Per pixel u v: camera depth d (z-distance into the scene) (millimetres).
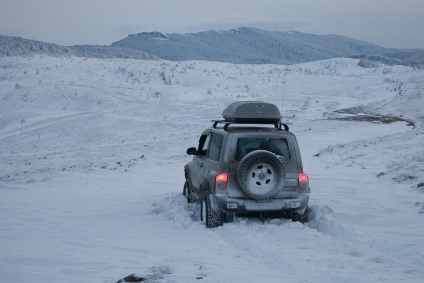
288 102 87375
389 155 19734
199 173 9617
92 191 13914
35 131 56438
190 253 6547
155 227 8750
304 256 6090
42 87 128000
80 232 8258
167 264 5879
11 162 28125
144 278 5184
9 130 65250
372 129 37406
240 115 8844
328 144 27984
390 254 6180
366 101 83938
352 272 5320
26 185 15406
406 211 9664
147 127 53156
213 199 8305
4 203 11758
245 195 8297
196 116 62594
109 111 70438
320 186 13359
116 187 14695
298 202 8375
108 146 34906
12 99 121750
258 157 7941
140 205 11430
